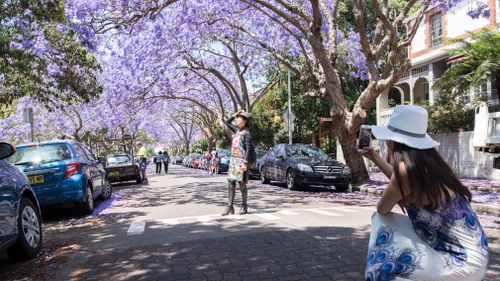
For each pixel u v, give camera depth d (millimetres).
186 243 6469
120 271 5227
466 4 19250
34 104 29000
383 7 14258
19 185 5844
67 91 16359
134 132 50188
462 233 2281
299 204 10812
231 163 9023
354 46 20500
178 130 77000
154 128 60406
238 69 24938
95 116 33688
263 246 6078
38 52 13102
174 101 38469
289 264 5172
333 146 28266
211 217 8820
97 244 6863
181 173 32031
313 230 7059
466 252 2250
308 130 27594
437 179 2283
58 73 14234
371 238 2539
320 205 10602
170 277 4875
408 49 23500
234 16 18531
